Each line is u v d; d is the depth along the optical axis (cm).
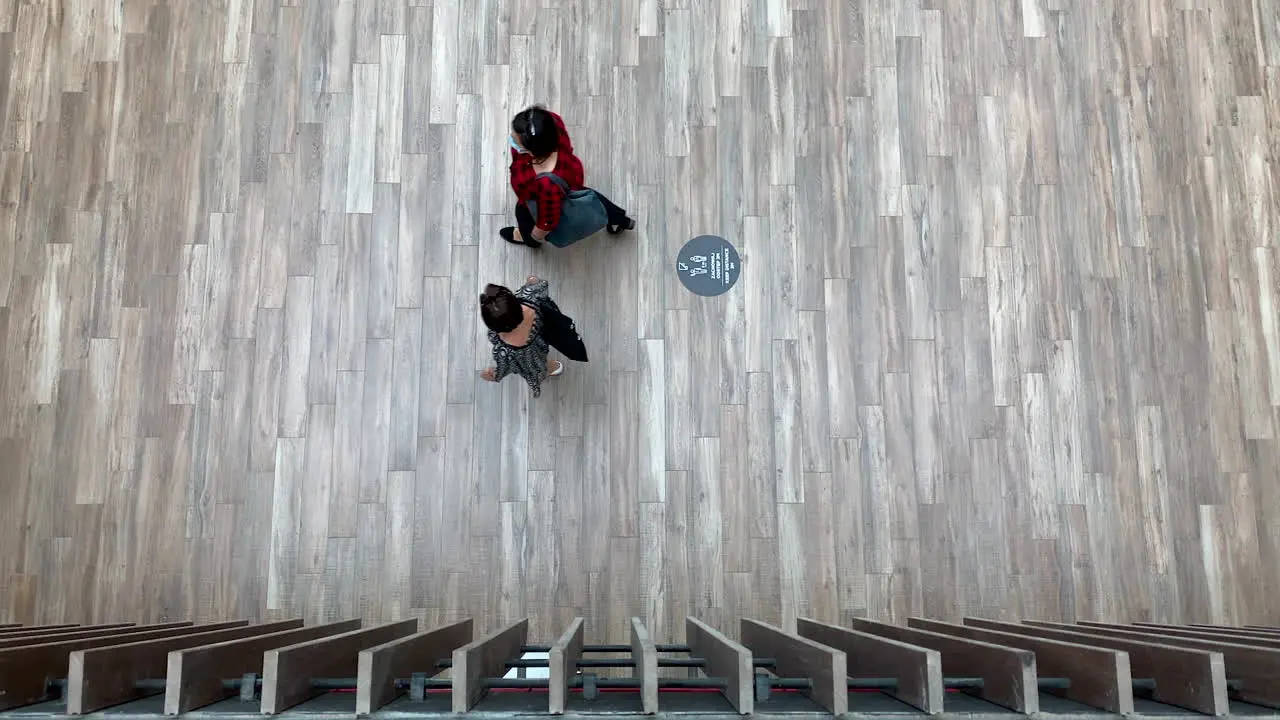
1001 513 440
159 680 231
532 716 208
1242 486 446
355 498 430
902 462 444
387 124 474
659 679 237
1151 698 229
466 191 468
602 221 421
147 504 426
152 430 434
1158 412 454
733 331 456
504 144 475
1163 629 309
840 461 443
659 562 429
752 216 471
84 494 426
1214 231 476
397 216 464
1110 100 491
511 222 466
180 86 473
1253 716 206
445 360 448
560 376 446
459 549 427
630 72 485
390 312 452
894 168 479
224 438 434
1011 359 458
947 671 256
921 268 468
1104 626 327
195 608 416
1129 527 440
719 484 438
